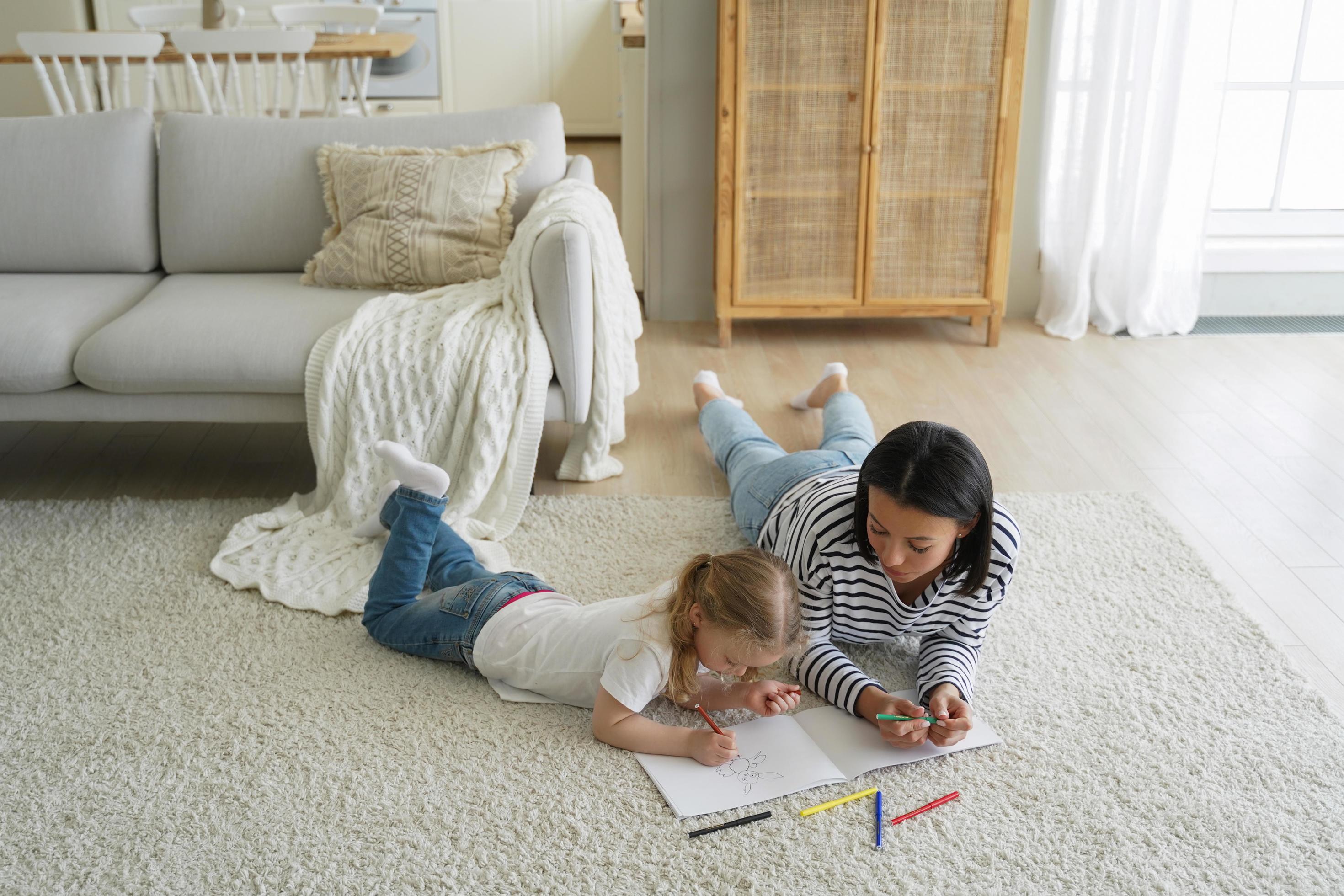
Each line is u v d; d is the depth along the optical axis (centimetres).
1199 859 157
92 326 257
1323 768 175
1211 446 292
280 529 242
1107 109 357
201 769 173
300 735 180
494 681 193
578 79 630
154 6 467
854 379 339
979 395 326
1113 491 266
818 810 165
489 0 611
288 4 515
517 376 244
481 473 243
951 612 186
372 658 202
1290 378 339
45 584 222
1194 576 229
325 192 293
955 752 179
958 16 337
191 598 218
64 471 276
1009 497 261
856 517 170
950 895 151
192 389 244
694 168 380
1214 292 397
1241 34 385
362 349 243
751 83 340
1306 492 268
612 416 275
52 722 183
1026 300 398
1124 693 193
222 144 296
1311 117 390
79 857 156
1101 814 166
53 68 432
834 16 334
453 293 268
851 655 204
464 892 151
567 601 198
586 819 164
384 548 232
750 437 257
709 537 244
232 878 153
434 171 286
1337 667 203
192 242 296
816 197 352
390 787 170
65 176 291
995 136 348
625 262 292
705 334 381
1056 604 218
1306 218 396
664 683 175
